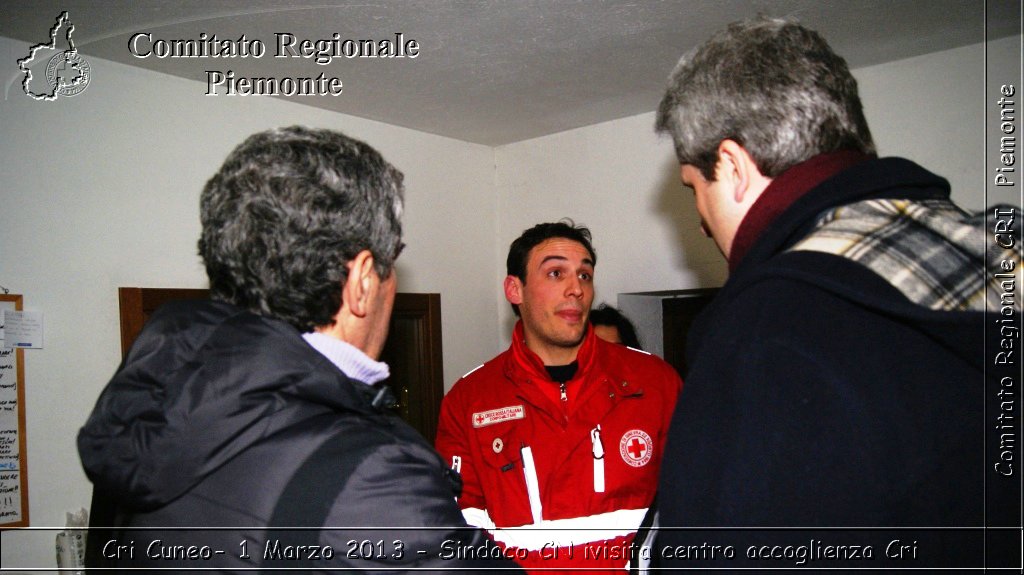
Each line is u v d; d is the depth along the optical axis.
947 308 0.51
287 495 0.55
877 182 0.57
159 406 0.55
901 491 0.49
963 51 1.85
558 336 1.54
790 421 0.51
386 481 0.57
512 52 1.83
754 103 0.61
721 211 0.67
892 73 1.97
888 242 0.54
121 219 1.75
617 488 1.46
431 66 1.91
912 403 0.50
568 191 2.64
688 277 2.33
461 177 2.71
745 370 0.53
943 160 1.87
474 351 2.69
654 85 2.13
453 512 0.59
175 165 1.87
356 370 0.66
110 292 1.72
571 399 1.53
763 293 0.56
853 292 0.51
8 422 1.54
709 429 0.54
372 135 2.40
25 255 1.58
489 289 2.79
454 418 1.63
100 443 0.57
